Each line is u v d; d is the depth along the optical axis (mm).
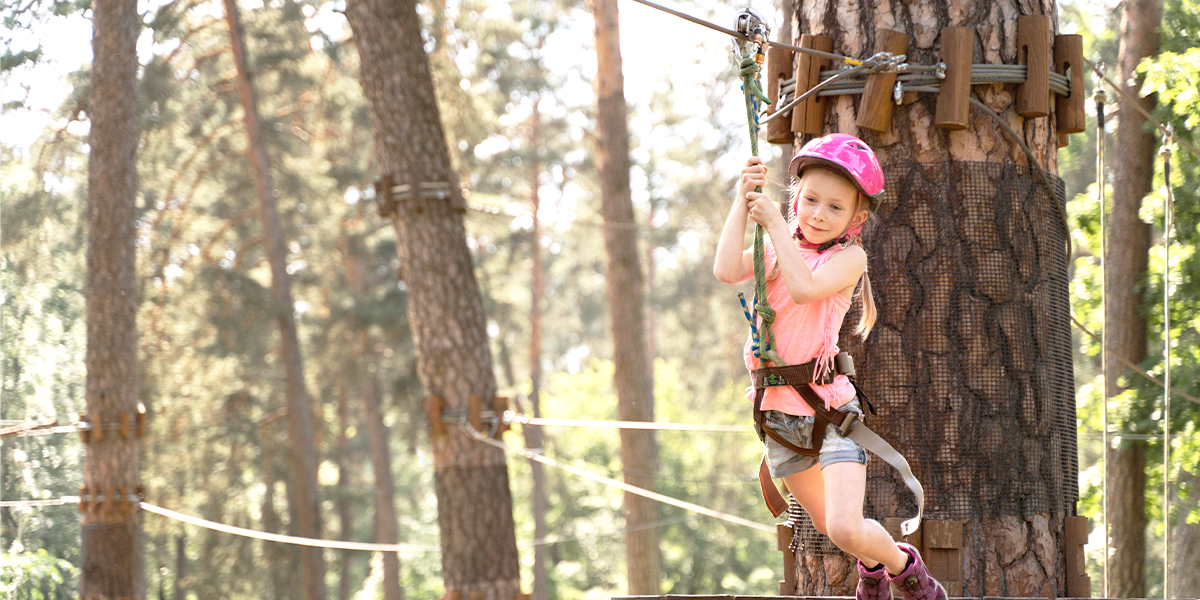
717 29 3027
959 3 3707
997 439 3621
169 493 22375
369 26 10523
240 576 23922
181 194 22797
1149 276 9578
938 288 3662
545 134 31062
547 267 39750
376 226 25859
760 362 2926
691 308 24719
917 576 2906
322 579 23906
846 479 2781
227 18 21859
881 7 3754
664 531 33344
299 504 23891
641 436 15914
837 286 2826
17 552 11398
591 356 46125
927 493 3604
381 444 30562
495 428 10359
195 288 22500
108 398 12633
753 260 2910
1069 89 3850
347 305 25906
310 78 22844
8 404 12688
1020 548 3598
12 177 15383
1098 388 10250
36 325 14008
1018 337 3672
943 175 3689
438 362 10383
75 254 15578
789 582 3938
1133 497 9359
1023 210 3732
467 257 10570
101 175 13227
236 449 24219
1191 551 9375
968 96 3611
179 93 20734
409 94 10438
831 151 2861
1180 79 8664
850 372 2922
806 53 3854
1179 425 9219
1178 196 9172
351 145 23922
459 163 15922
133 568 12336
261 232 24734
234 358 24281
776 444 2986
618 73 16656
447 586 10266
